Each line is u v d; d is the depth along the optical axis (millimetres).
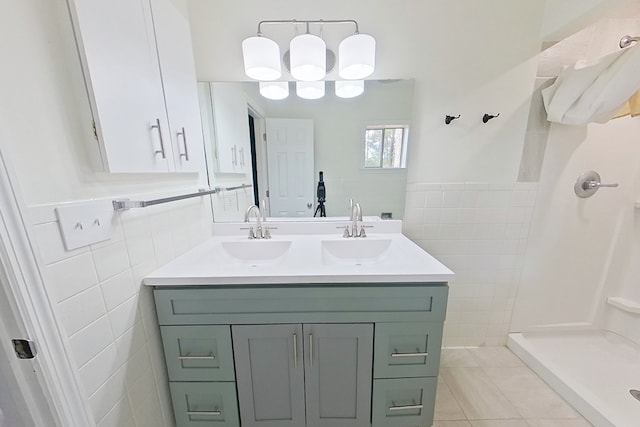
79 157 643
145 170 806
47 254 571
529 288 1558
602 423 1111
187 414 1026
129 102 736
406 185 1426
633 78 982
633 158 1393
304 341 960
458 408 1247
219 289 904
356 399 1022
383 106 1338
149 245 922
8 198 504
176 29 977
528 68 1289
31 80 543
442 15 1237
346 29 1251
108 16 659
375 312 934
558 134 1359
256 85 1301
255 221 1447
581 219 1462
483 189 1422
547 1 1208
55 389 597
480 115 1337
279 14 1223
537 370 1432
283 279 890
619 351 1509
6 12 503
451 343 1645
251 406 1025
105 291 728
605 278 1553
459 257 1514
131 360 833
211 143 1362
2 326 541
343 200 1444
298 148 1383
